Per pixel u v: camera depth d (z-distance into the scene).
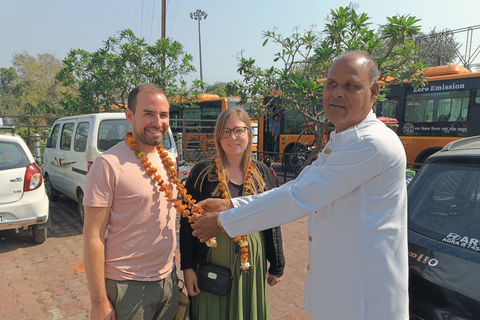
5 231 5.36
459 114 8.95
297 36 6.73
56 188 6.79
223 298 1.93
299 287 3.77
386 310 1.42
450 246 1.84
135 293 1.71
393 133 1.50
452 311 1.62
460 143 2.49
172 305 1.93
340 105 1.50
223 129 2.01
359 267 1.44
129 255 1.70
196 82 12.07
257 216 1.57
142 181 1.71
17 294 3.49
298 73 6.64
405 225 1.50
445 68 9.39
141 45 11.25
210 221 1.71
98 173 1.62
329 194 1.45
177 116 16.45
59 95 45.44
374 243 1.43
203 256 1.99
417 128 9.63
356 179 1.42
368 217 1.44
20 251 4.61
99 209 1.62
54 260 4.32
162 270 1.80
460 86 8.92
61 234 5.30
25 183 4.48
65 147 6.12
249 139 2.09
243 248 1.88
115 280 1.69
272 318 3.19
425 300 1.74
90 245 1.60
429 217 2.08
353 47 6.04
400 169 1.45
